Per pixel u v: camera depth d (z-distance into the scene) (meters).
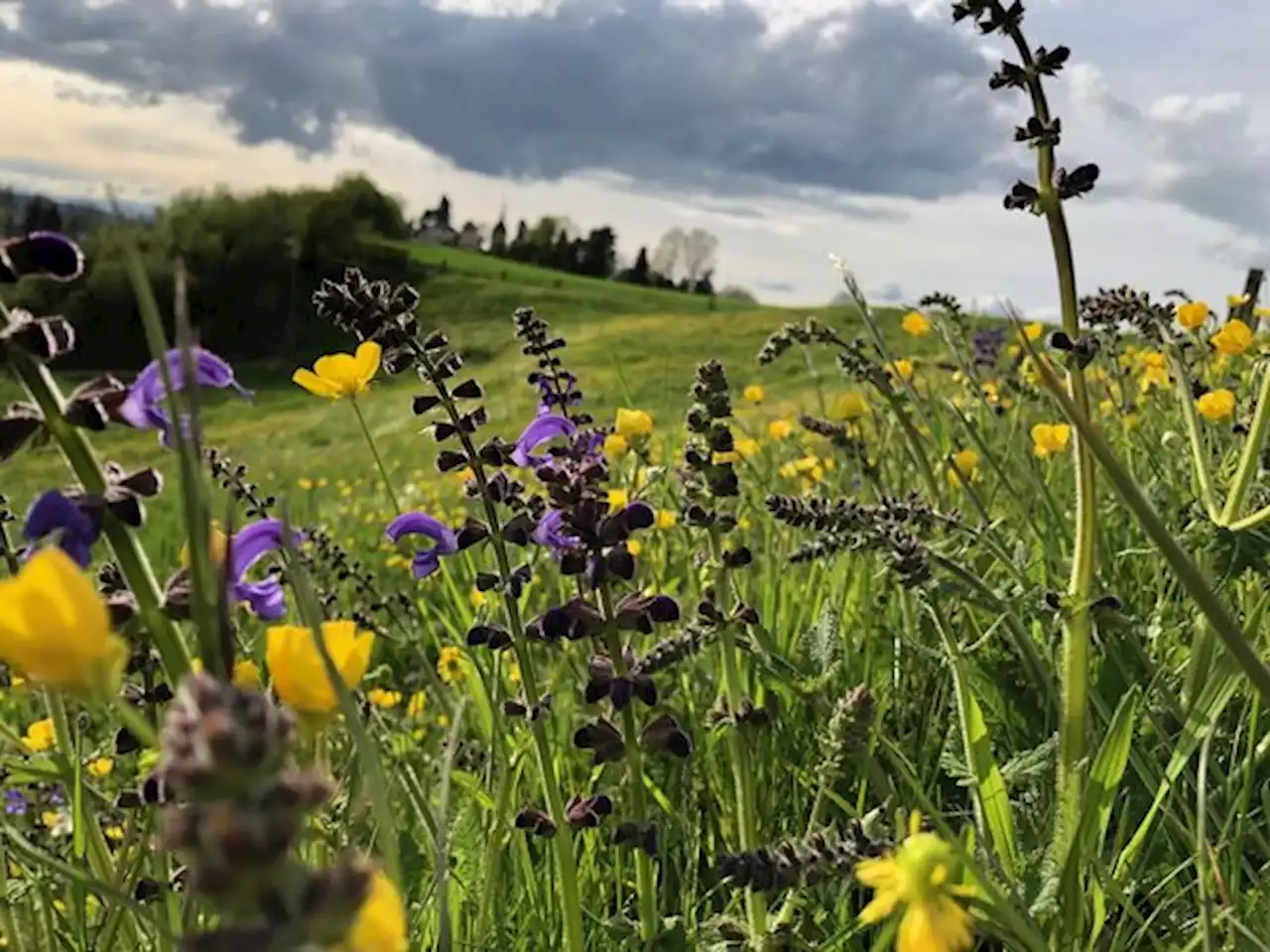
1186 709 3.08
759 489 6.12
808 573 4.93
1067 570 3.80
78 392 1.48
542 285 94.62
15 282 1.48
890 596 4.28
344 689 1.34
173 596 1.40
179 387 1.51
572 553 2.62
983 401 4.73
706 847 3.36
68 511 1.37
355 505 12.00
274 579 1.72
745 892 2.63
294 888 0.83
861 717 2.34
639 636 4.25
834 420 5.98
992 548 3.00
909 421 4.53
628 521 2.58
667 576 4.97
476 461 2.82
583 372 32.41
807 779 3.29
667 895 3.14
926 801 2.12
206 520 1.20
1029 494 5.04
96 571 2.31
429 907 2.73
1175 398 6.02
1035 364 1.60
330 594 4.53
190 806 0.82
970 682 3.35
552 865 3.03
